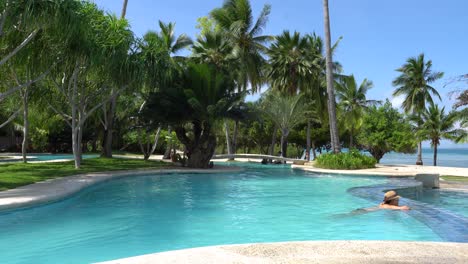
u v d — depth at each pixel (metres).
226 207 10.07
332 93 24.14
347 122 42.06
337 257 4.49
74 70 17.86
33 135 37.03
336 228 7.64
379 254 4.63
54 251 5.94
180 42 30.61
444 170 23.02
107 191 12.86
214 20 32.94
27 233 7.00
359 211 9.45
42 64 15.89
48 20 12.64
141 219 8.39
